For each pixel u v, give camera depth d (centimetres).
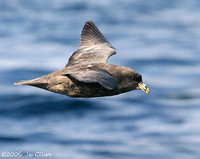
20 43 2886
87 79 842
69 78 963
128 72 992
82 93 979
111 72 984
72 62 1077
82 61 1072
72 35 3153
